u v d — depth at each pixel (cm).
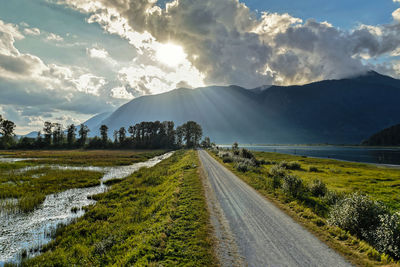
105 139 12762
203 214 1166
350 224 998
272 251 786
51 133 11962
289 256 752
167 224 1020
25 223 1383
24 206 1680
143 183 2622
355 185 2666
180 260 707
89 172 3556
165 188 2120
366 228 949
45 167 4072
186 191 1719
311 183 2033
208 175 2595
